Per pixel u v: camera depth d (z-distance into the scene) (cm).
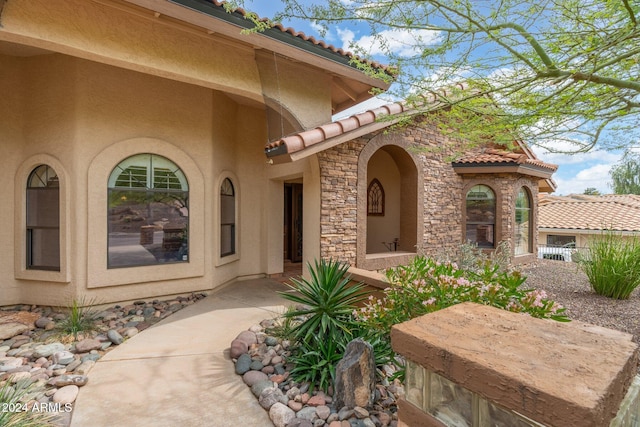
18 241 800
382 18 390
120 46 585
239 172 1105
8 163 801
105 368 508
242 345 542
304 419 369
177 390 446
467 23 390
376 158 1301
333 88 994
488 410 157
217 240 966
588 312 700
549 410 129
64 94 777
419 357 186
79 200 774
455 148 1174
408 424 194
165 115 883
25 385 446
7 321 684
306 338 480
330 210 841
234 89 724
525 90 445
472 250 1070
